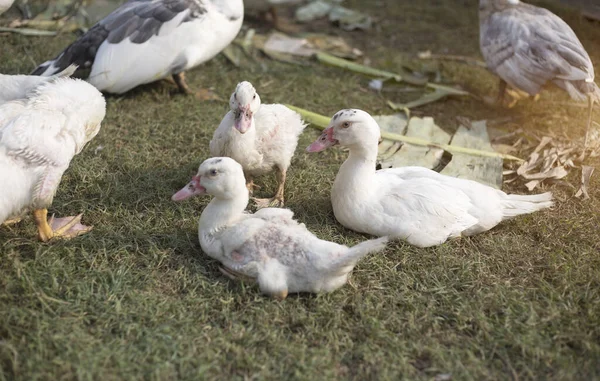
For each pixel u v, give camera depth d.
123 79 1.92
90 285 1.35
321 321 1.31
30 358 1.20
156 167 1.72
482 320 1.33
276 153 1.59
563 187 1.74
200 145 1.82
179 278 1.38
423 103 2.09
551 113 2.06
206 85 2.12
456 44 2.49
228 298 1.34
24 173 1.35
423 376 1.23
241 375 1.21
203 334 1.27
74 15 2.39
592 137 1.91
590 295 1.39
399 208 1.47
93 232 1.49
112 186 1.64
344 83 2.18
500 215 1.53
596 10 2.41
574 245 1.53
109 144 1.79
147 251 1.44
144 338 1.25
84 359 1.21
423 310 1.35
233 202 1.37
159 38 1.91
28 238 1.46
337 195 1.51
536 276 1.44
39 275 1.36
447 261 1.46
